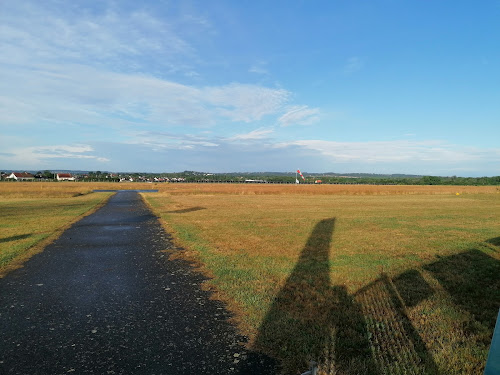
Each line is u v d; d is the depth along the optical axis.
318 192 47.84
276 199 34.06
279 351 3.66
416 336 4.11
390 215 18.53
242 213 19.23
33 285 6.07
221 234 11.64
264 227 13.45
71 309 4.91
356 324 4.41
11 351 3.65
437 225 14.44
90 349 3.71
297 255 8.45
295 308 4.90
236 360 3.48
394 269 7.16
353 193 47.31
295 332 4.12
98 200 31.08
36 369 3.29
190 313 4.76
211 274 6.80
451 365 3.46
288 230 12.67
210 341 3.91
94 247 9.62
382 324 4.42
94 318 4.58
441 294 5.62
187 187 62.22
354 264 7.57
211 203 27.62
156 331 4.17
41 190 43.84
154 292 5.69
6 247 9.27
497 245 9.93
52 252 8.94
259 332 4.13
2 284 6.12
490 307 5.09
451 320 4.60
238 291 5.65
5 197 35.06
